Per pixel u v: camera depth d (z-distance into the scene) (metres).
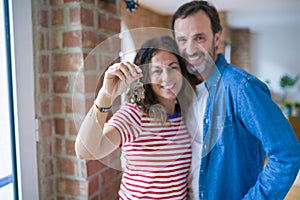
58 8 1.07
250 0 3.79
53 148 1.14
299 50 5.94
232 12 4.61
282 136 0.73
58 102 1.12
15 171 1.03
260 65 6.28
